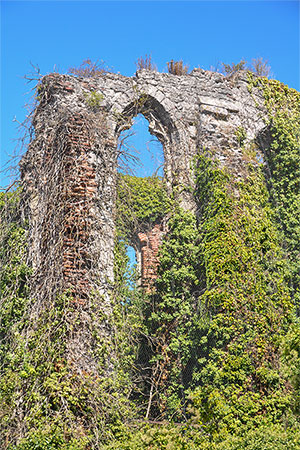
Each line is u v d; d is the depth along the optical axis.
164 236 12.80
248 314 10.84
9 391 9.28
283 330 11.12
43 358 9.27
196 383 11.15
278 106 14.27
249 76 14.22
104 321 10.10
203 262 11.74
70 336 9.54
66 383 9.17
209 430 9.87
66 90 11.50
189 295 12.03
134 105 12.85
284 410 10.22
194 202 12.68
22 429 8.72
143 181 15.72
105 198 10.95
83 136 10.95
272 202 13.30
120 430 9.23
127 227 12.56
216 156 12.68
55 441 8.53
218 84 13.81
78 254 10.14
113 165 11.23
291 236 13.05
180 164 12.93
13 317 10.54
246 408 10.09
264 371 10.42
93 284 10.19
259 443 8.81
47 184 10.75
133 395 11.98
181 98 13.42
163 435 8.91
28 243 11.04
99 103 11.74
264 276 11.48
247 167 12.95
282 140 13.85
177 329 11.83
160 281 12.29
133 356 10.59
